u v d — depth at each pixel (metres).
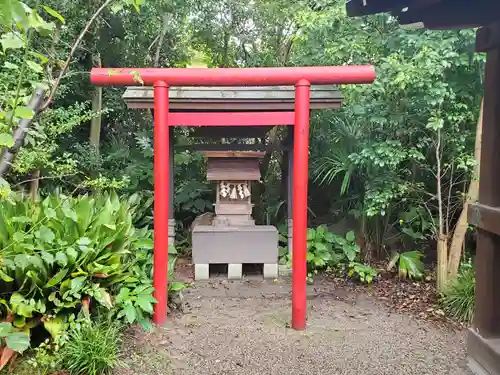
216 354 2.79
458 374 2.58
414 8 2.02
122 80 3.18
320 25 4.16
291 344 2.95
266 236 4.45
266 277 4.46
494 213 2.02
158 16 5.36
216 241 4.43
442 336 3.12
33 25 1.47
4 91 2.74
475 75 3.73
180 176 6.20
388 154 3.77
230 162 4.48
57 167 3.88
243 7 6.18
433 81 3.58
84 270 2.76
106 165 5.81
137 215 4.92
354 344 2.97
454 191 4.30
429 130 3.96
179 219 5.96
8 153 2.07
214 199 5.94
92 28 4.98
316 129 5.32
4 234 2.65
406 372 2.60
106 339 2.52
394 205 4.52
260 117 3.40
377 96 4.02
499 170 2.10
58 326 2.57
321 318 3.45
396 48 3.95
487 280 2.15
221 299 3.86
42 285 2.61
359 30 4.08
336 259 4.65
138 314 2.94
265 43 6.36
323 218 5.66
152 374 2.51
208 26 6.25
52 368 2.41
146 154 5.74
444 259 3.91
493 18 2.00
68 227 2.80
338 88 4.16
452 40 3.44
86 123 6.09
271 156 6.12
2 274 2.47
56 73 3.82
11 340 2.17
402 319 3.44
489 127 2.11
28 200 3.44
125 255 3.20
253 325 3.27
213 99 4.02
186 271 4.70
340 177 5.05
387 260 4.83
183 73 3.18
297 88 3.19
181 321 3.32
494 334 2.15
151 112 6.37
